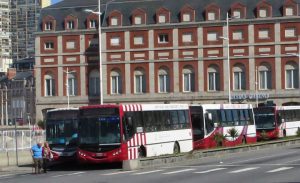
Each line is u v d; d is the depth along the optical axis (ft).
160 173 88.63
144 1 313.53
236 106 163.53
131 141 108.17
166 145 122.01
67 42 318.24
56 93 318.24
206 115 144.77
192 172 88.07
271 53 295.28
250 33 297.33
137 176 84.17
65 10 322.96
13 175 104.22
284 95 293.02
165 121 123.03
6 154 129.90
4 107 460.96
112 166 115.44
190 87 304.09
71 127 120.06
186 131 131.95
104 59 312.71
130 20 310.86
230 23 299.17
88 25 315.58
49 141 120.37
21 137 140.26
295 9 292.81
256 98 295.28
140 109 113.39
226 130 154.20
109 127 106.22
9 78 469.57
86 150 106.42
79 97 315.58
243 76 298.97
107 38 312.71
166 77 306.55
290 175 77.05
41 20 322.75
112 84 312.91
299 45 291.38
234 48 299.17
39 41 321.52
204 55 301.63
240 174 81.00
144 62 308.40
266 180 70.95
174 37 305.12
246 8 298.97
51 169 116.37
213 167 97.55
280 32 294.25
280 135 193.57
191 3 306.55
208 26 301.22
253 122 173.78
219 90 299.79
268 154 131.34
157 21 306.96
